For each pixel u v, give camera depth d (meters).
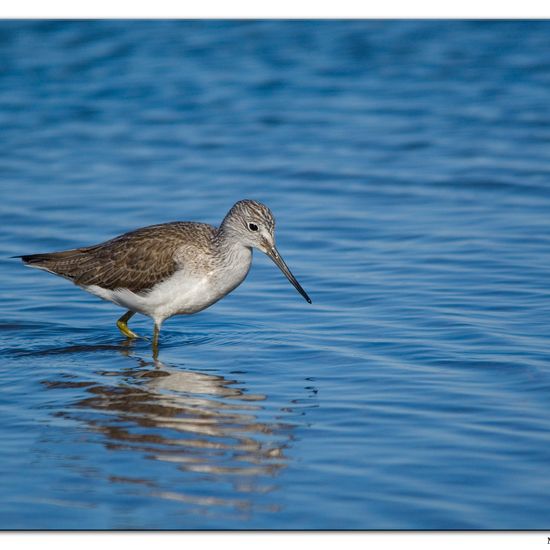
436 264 17.25
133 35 32.84
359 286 16.38
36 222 19.97
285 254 18.22
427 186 21.84
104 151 24.91
